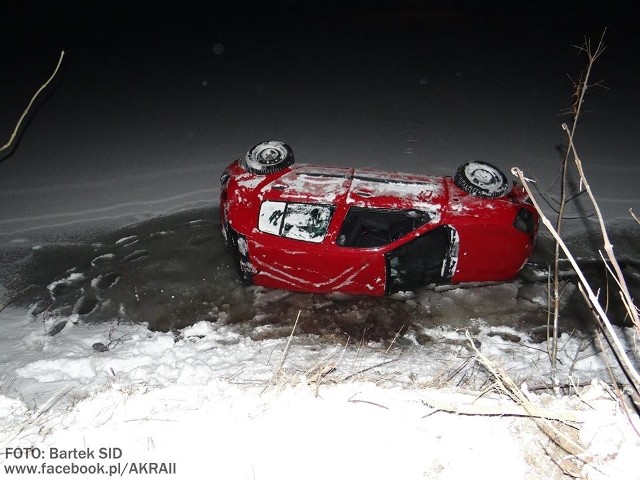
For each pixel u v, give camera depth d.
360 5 23.08
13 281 6.45
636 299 5.90
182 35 18.92
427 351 5.23
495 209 5.62
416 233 5.53
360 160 9.16
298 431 2.94
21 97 12.59
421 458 2.73
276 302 5.97
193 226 7.44
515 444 2.81
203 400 3.34
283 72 14.45
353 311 5.82
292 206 5.70
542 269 6.45
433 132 10.25
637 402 3.00
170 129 10.78
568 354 5.02
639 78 12.95
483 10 21.70
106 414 3.25
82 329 5.66
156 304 6.02
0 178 8.95
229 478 2.67
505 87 12.71
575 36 17.23
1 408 3.70
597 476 2.57
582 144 9.52
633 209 7.55
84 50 16.89
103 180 8.81
